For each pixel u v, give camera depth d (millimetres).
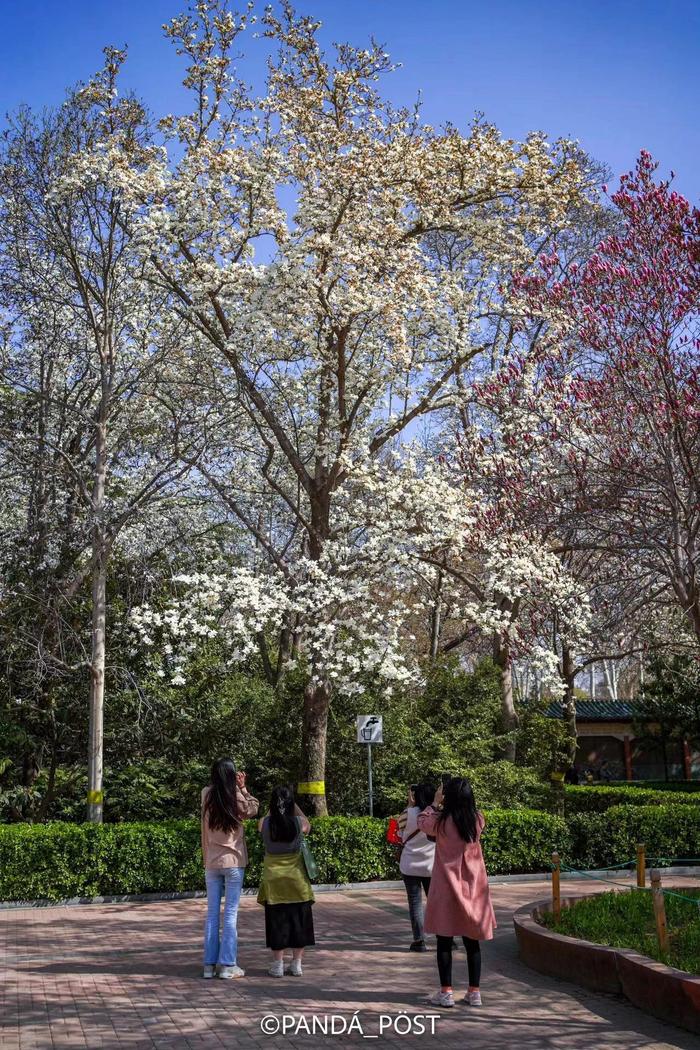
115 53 16000
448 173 16031
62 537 16484
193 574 14812
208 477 16109
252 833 14211
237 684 17938
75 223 16328
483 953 9438
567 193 16219
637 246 12359
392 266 14938
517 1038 6387
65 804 18500
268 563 17750
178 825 13984
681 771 39844
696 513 11922
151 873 13547
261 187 15383
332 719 17391
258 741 17578
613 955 7551
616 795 21359
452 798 7492
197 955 9375
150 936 10539
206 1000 7473
